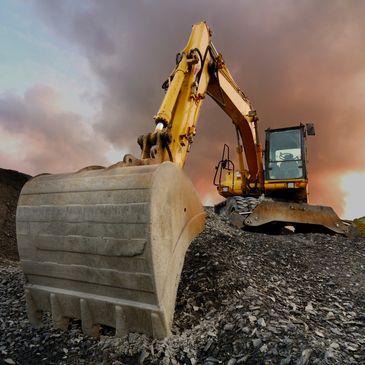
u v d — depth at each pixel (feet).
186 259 14.20
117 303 8.14
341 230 26.13
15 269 17.46
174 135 16.07
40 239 9.05
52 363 8.80
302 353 8.07
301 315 10.80
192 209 10.32
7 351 9.32
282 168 31.17
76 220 8.48
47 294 9.26
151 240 7.58
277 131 32.35
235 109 28.22
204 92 20.33
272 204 27.68
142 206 7.76
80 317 8.84
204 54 19.83
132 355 8.72
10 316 11.28
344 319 11.08
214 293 11.55
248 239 20.65
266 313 10.02
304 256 18.97
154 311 7.77
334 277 15.98
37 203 9.21
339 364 7.97
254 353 8.36
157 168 8.32
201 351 8.87
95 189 8.46
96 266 8.29
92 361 8.72
